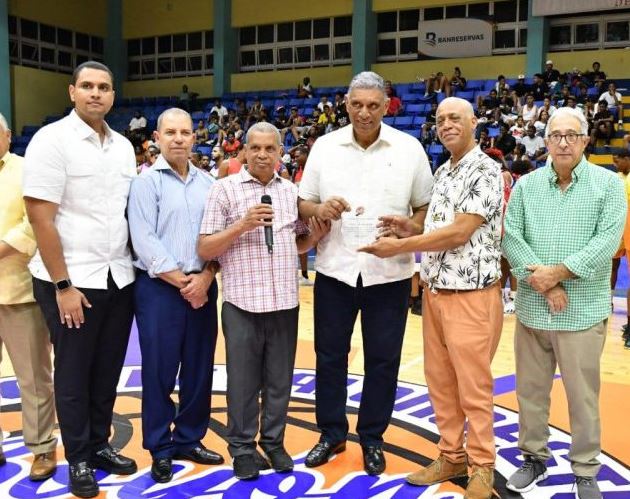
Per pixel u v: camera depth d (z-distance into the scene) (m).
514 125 11.62
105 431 2.88
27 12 16.50
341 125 12.34
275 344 2.87
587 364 2.56
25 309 2.71
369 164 2.81
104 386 2.82
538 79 12.56
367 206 2.81
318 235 2.81
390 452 3.10
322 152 2.88
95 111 2.57
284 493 2.68
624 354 4.74
